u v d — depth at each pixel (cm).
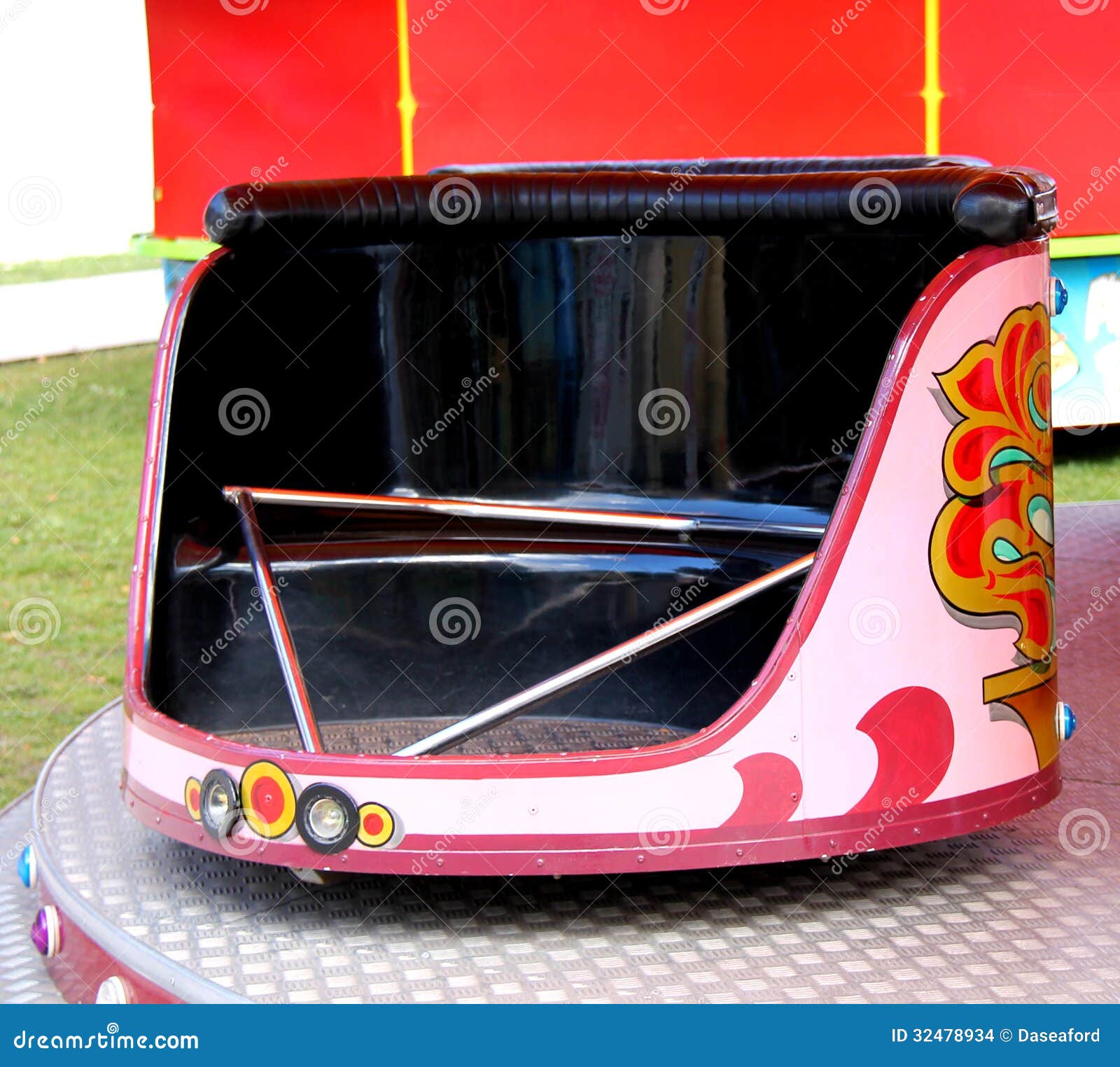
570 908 249
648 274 337
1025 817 283
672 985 219
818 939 234
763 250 325
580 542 342
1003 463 250
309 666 331
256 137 818
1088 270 745
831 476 324
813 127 741
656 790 232
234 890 258
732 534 333
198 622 306
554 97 756
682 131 750
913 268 306
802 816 237
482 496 349
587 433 345
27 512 827
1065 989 214
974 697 248
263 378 323
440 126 771
